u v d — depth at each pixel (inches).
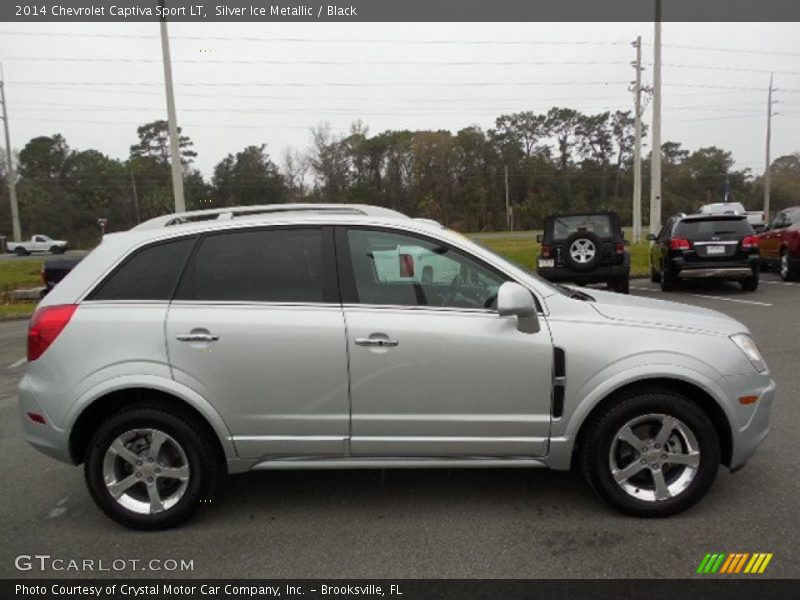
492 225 3208.7
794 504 136.5
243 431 132.3
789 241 535.2
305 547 126.0
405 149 3073.3
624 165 3548.2
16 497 155.0
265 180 2837.1
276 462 134.9
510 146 3415.4
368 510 141.4
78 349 131.1
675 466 133.8
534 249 854.5
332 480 158.6
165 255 136.5
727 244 472.7
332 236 136.1
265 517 139.6
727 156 3540.8
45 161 3255.4
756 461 160.1
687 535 125.3
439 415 131.2
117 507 134.3
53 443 132.9
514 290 125.5
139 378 129.7
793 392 218.5
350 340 129.6
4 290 737.0
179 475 134.0
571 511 137.6
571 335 130.0
